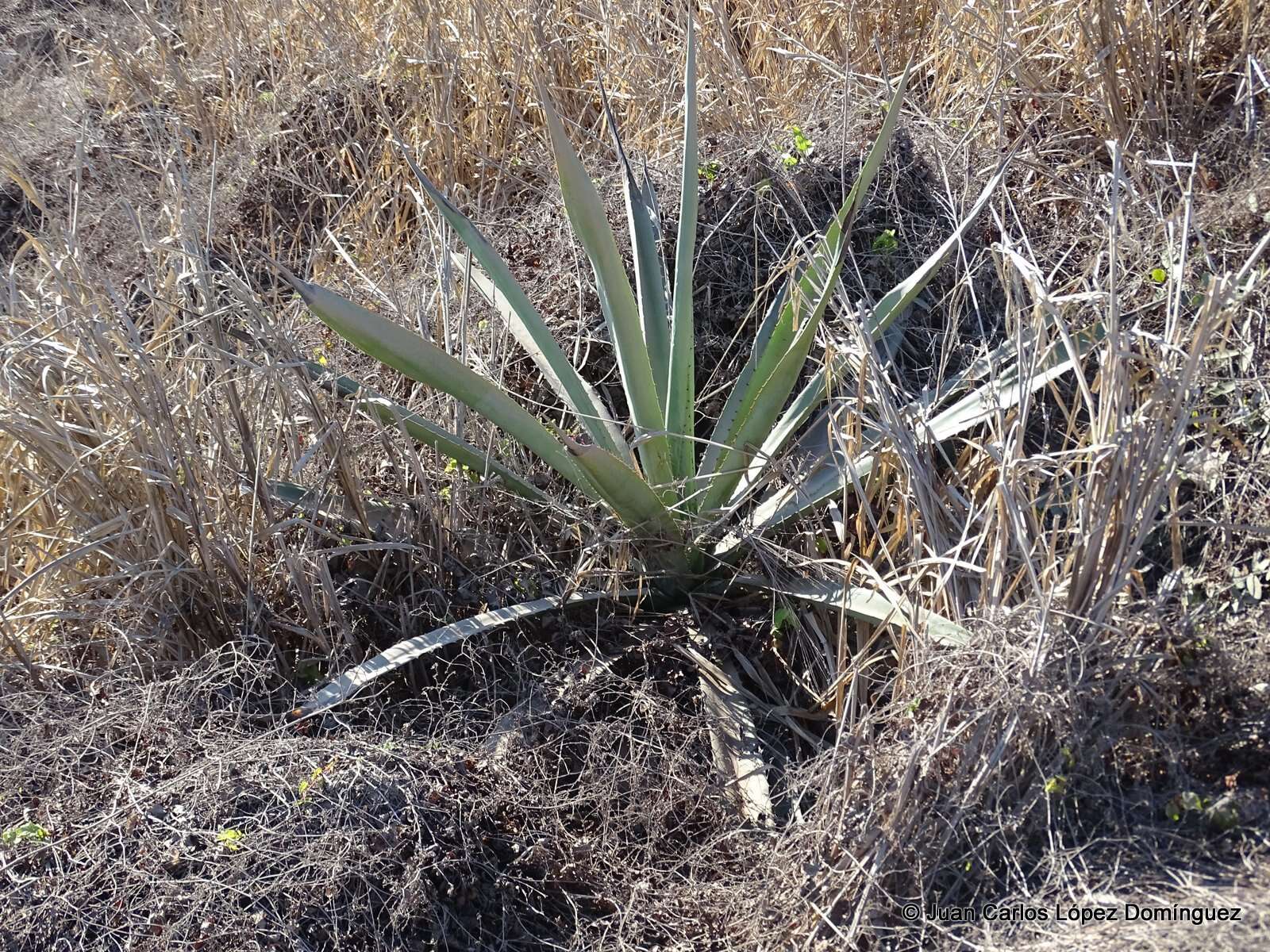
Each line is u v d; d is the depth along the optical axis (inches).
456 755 94.2
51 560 113.3
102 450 110.2
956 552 89.0
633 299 105.4
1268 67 132.0
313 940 80.1
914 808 77.5
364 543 112.0
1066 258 123.0
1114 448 80.4
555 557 118.1
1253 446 97.7
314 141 185.2
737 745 98.2
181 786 88.4
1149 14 133.1
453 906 84.7
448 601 112.3
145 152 185.8
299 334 138.8
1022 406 86.9
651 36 173.2
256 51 203.0
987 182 133.6
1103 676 80.1
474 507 118.0
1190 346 92.7
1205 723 79.7
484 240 108.5
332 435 113.0
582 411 113.3
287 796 87.3
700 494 111.5
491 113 177.3
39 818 89.1
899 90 93.8
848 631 105.8
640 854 91.6
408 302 139.3
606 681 104.3
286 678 107.6
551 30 179.5
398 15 191.5
